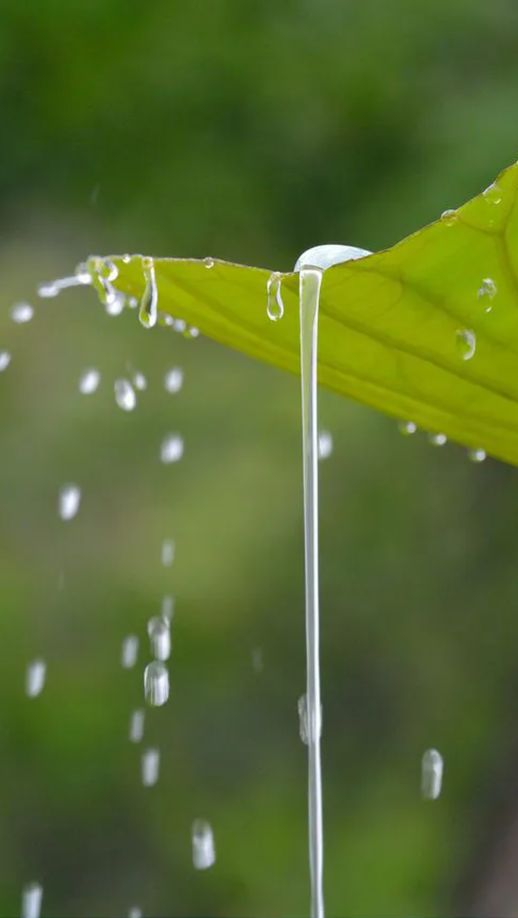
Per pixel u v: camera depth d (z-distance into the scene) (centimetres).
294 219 200
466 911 198
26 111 205
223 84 202
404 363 81
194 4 203
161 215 205
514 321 79
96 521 213
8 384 217
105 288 85
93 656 209
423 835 202
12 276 215
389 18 200
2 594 211
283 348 83
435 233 77
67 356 217
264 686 209
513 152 189
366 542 209
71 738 205
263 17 203
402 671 207
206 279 81
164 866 204
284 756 208
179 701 208
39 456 215
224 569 210
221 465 212
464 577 208
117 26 202
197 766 207
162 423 213
